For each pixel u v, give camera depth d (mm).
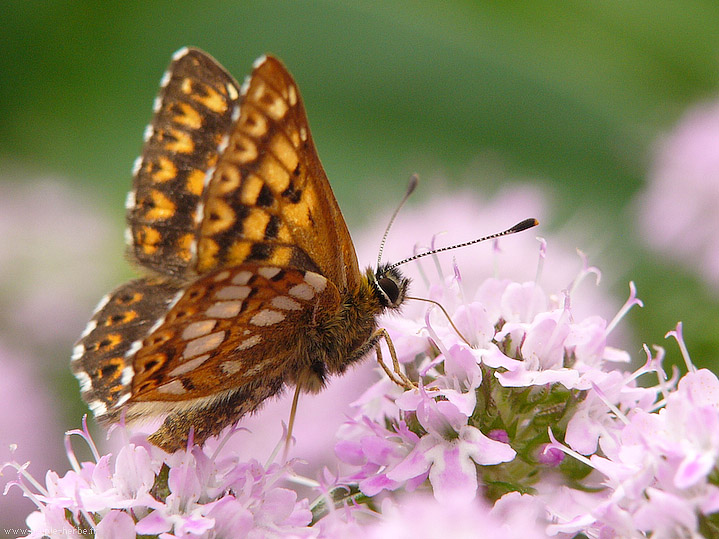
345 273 190
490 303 191
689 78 238
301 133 184
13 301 231
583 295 215
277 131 182
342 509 184
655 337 215
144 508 183
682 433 177
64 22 240
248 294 183
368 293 191
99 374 187
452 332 188
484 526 177
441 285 191
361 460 188
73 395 227
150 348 182
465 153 237
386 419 190
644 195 232
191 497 183
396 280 193
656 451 176
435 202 227
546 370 185
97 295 232
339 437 191
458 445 185
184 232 189
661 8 237
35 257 232
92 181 239
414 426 187
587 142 237
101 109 241
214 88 189
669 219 227
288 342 189
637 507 176
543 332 186
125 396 183
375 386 190
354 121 239
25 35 239
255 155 182
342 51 241
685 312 216
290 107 182
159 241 189
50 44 240
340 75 240
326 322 190
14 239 232
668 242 226
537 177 236
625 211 233
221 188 182
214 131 189
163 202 189
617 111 239
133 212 190
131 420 187
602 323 188
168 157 189
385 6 242
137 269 189
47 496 186
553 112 238
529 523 179
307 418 207
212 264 184
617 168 236
